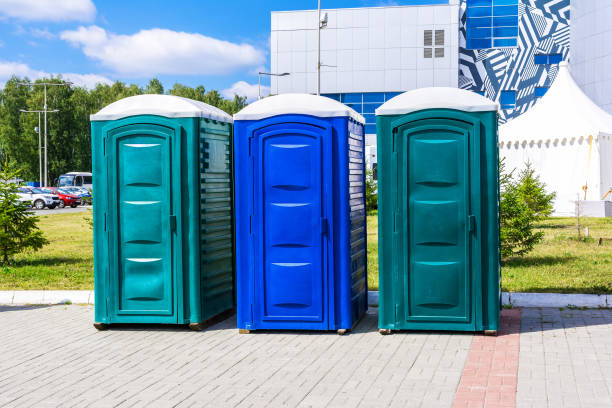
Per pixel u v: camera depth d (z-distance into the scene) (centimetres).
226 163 863
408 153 730
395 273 733
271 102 766
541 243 1546
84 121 8425
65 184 6650
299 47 5828
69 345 720
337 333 751
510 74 5928
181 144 773
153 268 780
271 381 568
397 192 732
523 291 932
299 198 753
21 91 9150
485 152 718
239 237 765
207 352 678
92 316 875
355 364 618
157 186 778
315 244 749
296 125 754
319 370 600
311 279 750
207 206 798
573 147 2586
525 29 5891
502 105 5966
